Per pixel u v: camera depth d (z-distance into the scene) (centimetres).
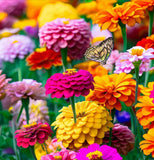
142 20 138
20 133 117
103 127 115
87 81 112
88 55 129
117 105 117
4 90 135
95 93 119
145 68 127
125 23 123
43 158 111
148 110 112
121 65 125
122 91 117
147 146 108
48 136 121
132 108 122
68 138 114
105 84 119
